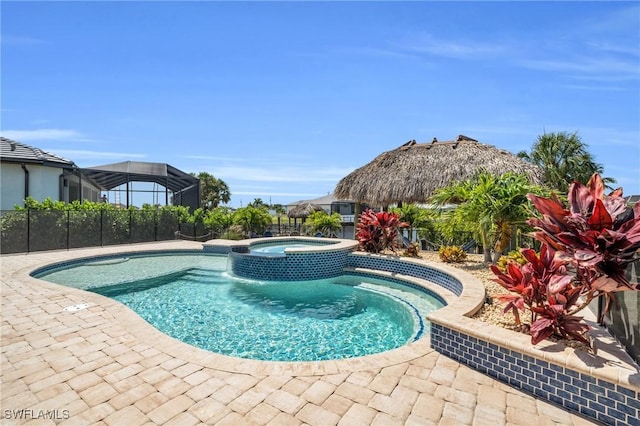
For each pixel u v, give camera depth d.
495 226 8.84
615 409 3.11
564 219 4.00
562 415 3.28
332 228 22.80
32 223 14.95
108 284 10.39
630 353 3.53
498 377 3.93
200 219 21.41
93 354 4.50
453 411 3.31
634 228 3.42
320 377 3.92
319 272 10.91
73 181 22.84
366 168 16.48
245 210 21.61
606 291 3.61
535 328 3.85
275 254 11.37
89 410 3.31
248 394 3.58
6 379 3.88
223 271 12.23
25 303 6.77
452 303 5.51
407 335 6.43
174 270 12.41
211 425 3.09
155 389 3.67
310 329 6.74
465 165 13.40
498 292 6.80
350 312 7.75
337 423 3.11
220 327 6.85
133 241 18.19
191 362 4.28
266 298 8.89
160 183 25.31
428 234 13.62
